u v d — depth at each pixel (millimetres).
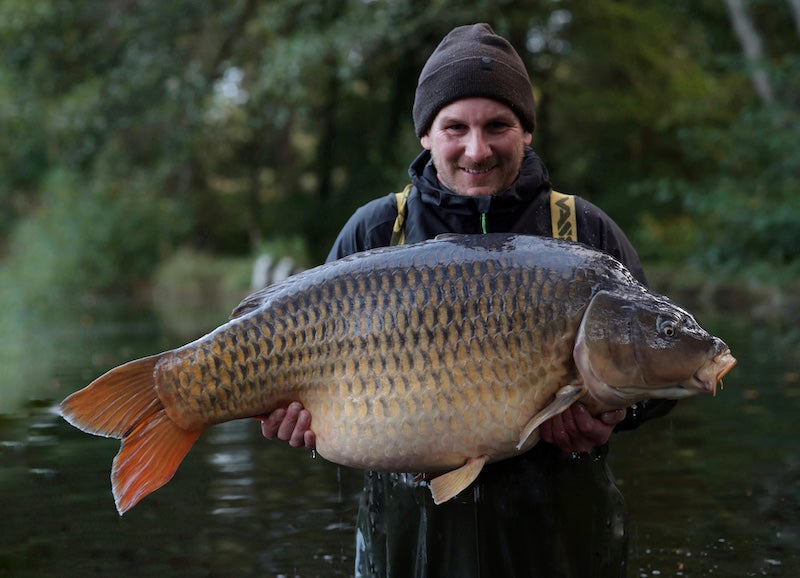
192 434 2879
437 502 2754
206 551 4070
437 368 2730
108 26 20031
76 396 2797
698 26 25797
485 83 3135
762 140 14883
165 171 25828
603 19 22312
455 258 2783
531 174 3281
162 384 2838
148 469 2834
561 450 3098
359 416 2771
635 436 5973
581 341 2703
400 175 24734
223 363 2836
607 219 3377
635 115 24328
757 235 14766
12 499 4836
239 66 20469
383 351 2756
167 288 26734
